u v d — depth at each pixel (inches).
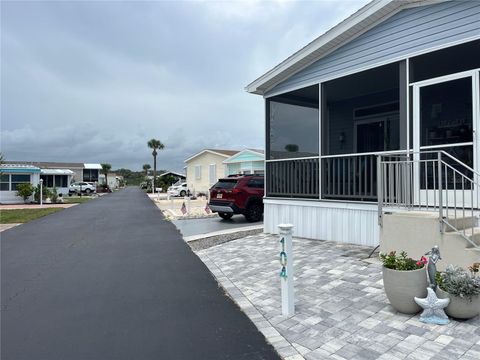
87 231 487.2
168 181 2226.9
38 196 1125.7
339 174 326.3
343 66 325.4
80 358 135.6
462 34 246.5
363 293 190.4
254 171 1085.1
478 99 239.1
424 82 266.2
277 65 367.9
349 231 314.0
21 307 192.5
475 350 128.6
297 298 190.4
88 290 221.9
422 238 209.8
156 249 354.3
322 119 344.2
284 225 173.0
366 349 134.0
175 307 189.9
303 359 131.1
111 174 3363.7
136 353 139.2
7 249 362.6
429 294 152.6
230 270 261.1
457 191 249.0
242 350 140.3
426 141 267.3
